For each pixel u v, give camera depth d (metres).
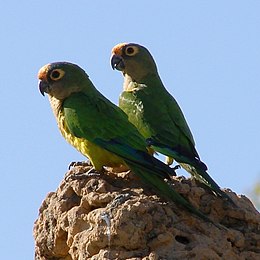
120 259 12.20
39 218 13.91
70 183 13.65
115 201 12.67
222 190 14.08
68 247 13.38
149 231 12.41
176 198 13.10
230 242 12.85
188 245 12.41
